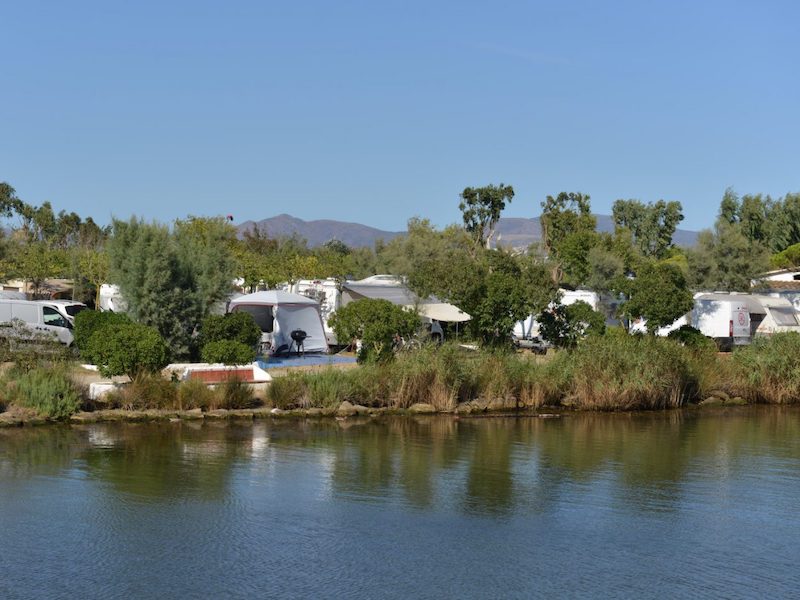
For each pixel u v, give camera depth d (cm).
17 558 1125
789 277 6156
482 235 7938
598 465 1831
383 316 2817
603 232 8062
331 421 2294
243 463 1709
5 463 1630
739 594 1091
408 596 1041
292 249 7862
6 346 2333
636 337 3484
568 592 1076
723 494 1602
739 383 3044
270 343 3262
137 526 1271
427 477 1653
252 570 1108
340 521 1336
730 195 8525
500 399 2653
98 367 2239
